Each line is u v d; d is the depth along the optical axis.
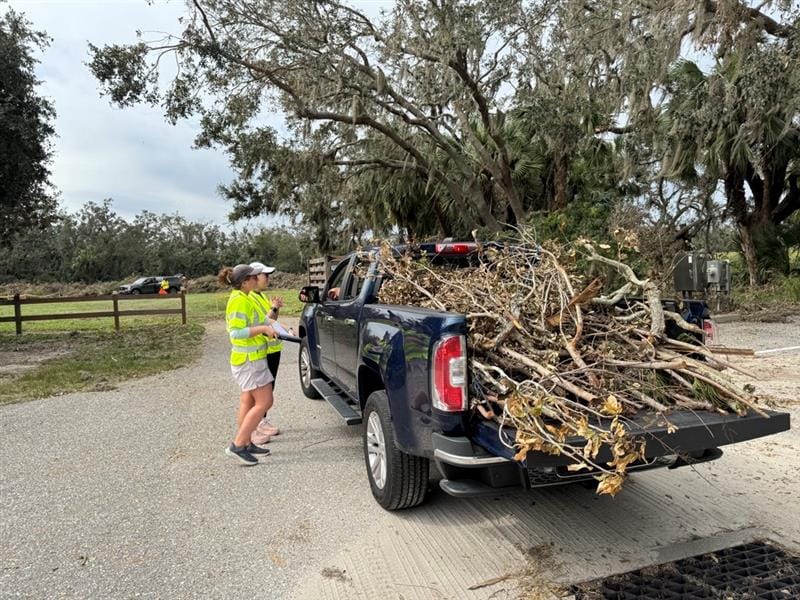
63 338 14.83
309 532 3.67
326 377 6.31
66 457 5.20
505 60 15.12
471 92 15.17
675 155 14.79
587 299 3.51
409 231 20.78
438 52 14.20
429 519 3.83
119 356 11.31
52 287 57.62
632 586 2.95
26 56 13.86
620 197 16.50
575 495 4.17
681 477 4.43
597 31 13.62
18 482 4.59
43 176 14.75
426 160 17.12
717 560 3.18
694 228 20.53
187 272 76.25
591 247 4.42
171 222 82.50
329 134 17.48
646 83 12.80
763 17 11.97
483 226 17.89
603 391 3.07
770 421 3.14
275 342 5.68
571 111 14.27
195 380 8.81
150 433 5.93
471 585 3.02
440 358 3.13
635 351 3.55
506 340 3.43
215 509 4.04
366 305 4.52
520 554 3.33
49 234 70.44
